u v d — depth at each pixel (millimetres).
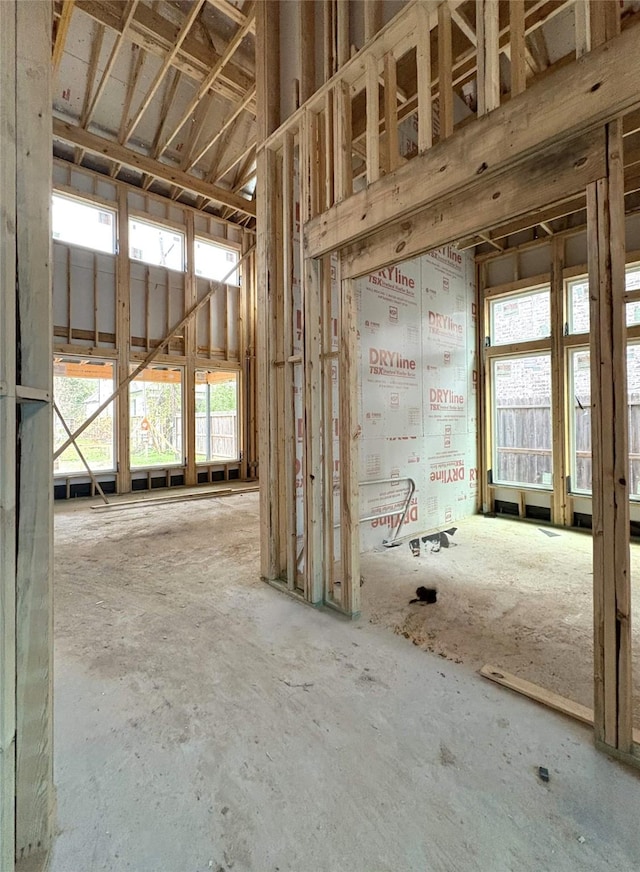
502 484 5875
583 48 1535
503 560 3963
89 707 1868
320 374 2906
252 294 9508
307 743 1649
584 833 1271
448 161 1959
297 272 3234
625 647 1522
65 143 6746
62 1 4840
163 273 8188
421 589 3209
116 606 2936
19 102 1178
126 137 6781
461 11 2949
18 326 1165
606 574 1557
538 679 2074
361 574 3576
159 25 5012
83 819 1325
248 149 7391
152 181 7680
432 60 3236
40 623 1200
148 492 7824
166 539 4688
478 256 5910
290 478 3107
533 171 1726
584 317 5109
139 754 1595
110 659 2260
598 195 1541
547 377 5484
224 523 5453
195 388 8680
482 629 2594
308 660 2248
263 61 3266
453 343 5531
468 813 1343
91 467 7477
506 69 3840
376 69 2375
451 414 5504
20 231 1176
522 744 1636
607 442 1532
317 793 1423
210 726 1747
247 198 8609
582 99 1522
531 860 1194
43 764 1211
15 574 1090
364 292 4277
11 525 1027
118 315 7520
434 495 5215
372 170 2365
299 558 3283
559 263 5188
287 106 3232
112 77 6316
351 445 2701
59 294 6996
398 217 2223
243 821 1324
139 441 8094
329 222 2656
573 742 1644
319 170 2879
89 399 7434
